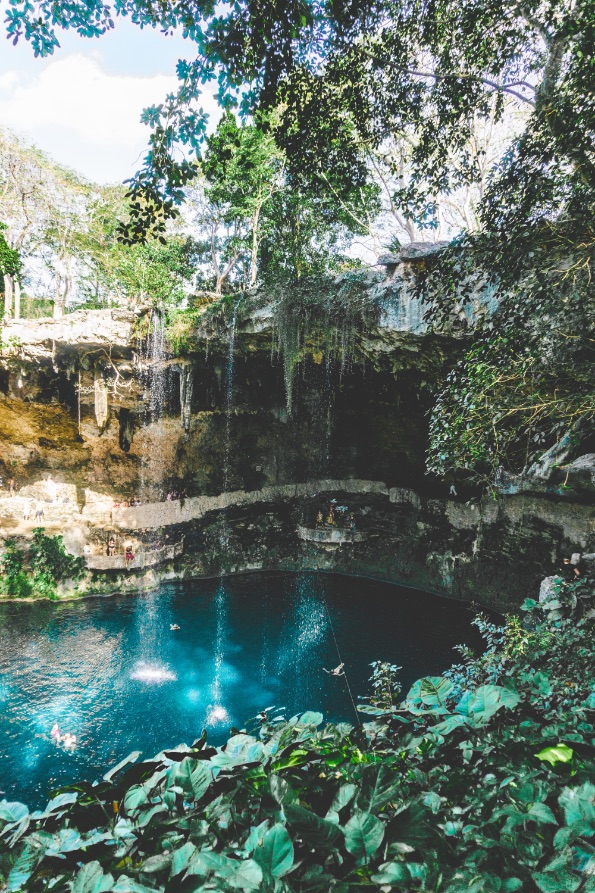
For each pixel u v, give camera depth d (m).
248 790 1.97
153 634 21.70
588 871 1.52
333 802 1.84
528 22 6.77
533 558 21.39
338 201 9.00
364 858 1.59
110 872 1.67
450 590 25.64
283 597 26.20
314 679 17.95
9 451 26.62
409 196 8.72
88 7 4.71
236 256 27.69
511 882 1.54
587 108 5.80
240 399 28.16
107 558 26.08
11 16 4.69
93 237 27.52
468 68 7.43
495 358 6.98
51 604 24.61
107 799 2.07
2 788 12.60
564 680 5.17
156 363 23.94
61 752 14.04
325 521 30.73
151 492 28.67
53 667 18.78
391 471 29.27
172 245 25.28
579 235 6.41
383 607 24.56
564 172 6.55
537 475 10.60
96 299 30.45
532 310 6.76
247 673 18.52
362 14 6.52
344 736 2.51
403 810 1.75
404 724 2.62
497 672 6.57
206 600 25.72
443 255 7.63
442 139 8.22
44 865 1.80
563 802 1.77
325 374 25.62
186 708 16.33
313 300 20.11
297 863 1.54
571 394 6.83
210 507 29.97
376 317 18.88
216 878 1.50
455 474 23.66
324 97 7.23
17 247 27.50
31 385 24.69
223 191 22.97
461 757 2.35
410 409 25.19
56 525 26.70
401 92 7.52
